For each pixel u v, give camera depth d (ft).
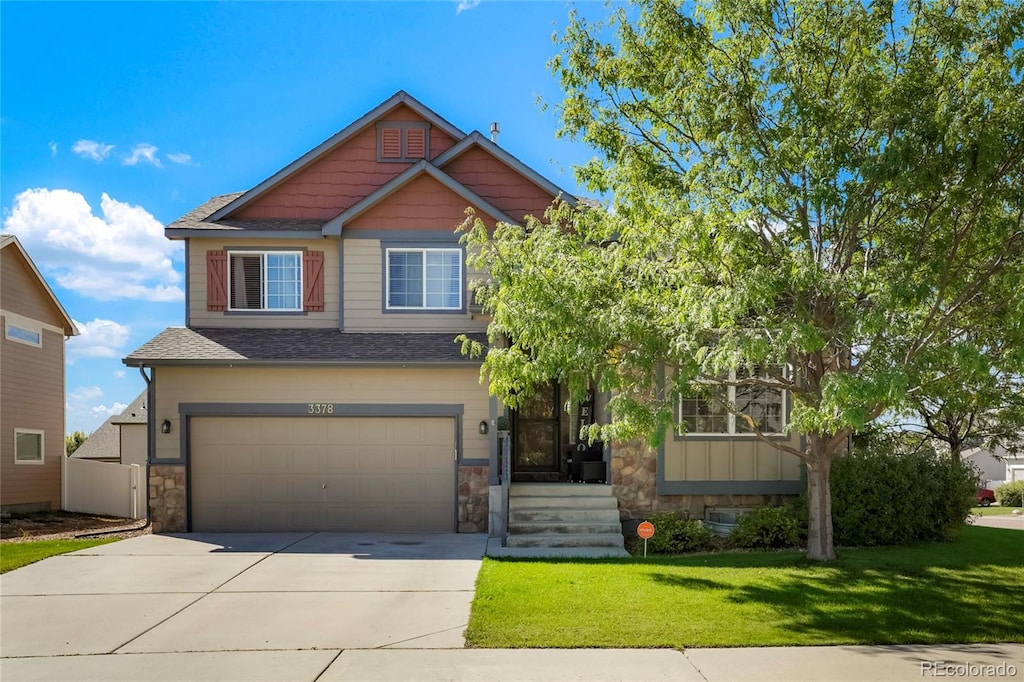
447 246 54.03
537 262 32.58
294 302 54.85
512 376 34.55
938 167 27.14
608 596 30.78
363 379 49.90
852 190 29.09
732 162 29.94
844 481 42.34
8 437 67.92
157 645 25.29
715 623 27.22
